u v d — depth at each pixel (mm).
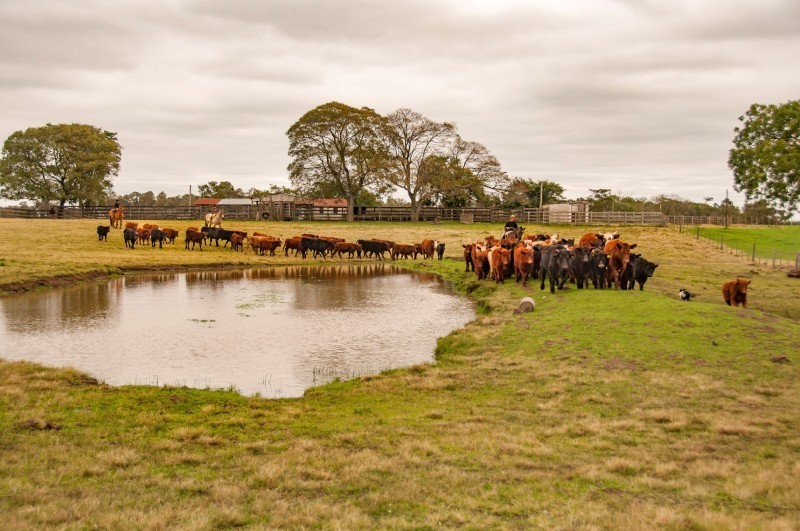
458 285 28188
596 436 8812
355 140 70438
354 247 42938
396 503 6621
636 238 50500
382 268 37438
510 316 18047
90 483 7113
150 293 25188
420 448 8367
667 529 5773
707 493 6750
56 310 20781
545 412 10055
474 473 7500
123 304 22297
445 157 73500
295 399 11320
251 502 6648
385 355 15125
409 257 43969
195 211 69875
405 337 17219
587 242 27938
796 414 9492
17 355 14609
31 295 24078
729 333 14188
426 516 6273
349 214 70750
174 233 43750
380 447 8508
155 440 8719
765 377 11438
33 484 6996
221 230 43531
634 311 16344
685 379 11453
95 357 14594
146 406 10391
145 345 15914
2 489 6809
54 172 76500
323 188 72125
